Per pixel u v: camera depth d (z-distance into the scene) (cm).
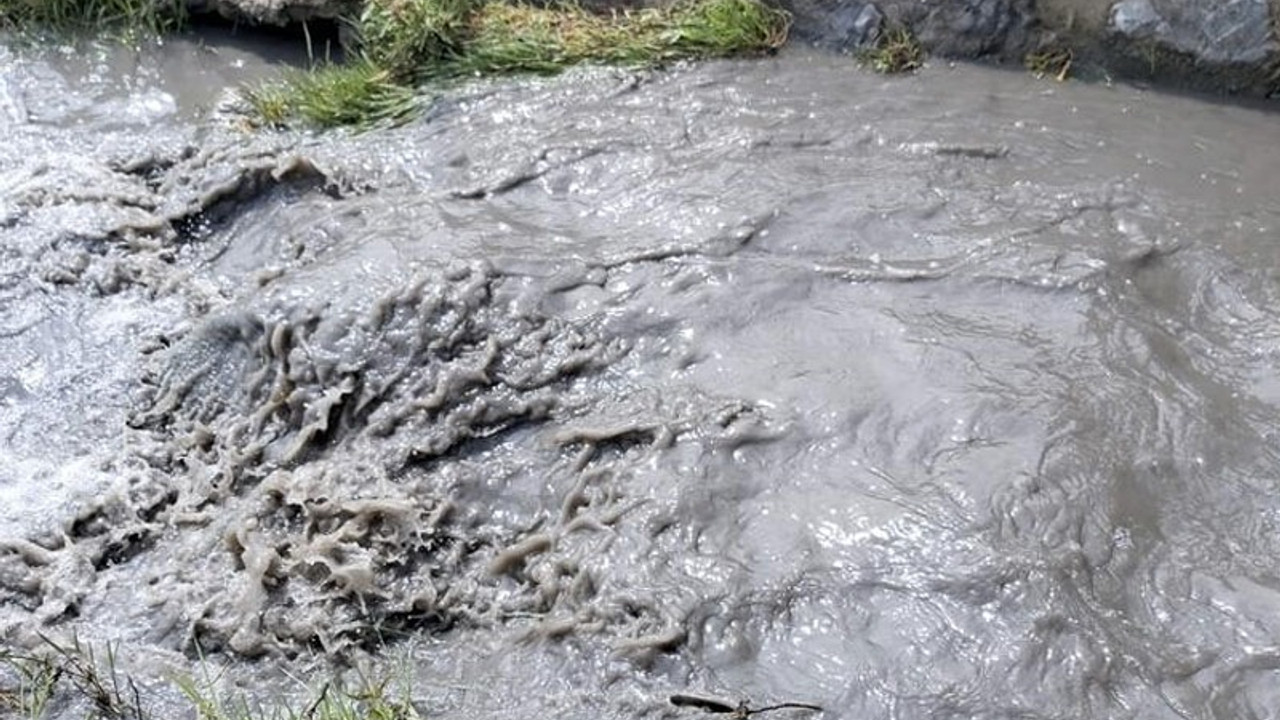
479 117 616
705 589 402
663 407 457
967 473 427
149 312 525
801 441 443
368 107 628
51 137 621
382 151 600
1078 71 646
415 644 417
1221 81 632
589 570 413
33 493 453
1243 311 495
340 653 412
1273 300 497
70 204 562
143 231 556
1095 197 550
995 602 392
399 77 644
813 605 398
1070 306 489
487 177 570
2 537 436
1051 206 545
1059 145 589
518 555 428
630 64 643
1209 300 501
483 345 479
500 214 548
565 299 494
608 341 483
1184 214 543
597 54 647
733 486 432
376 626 418
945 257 514
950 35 648
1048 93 631
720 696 381
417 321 479
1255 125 615
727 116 607
